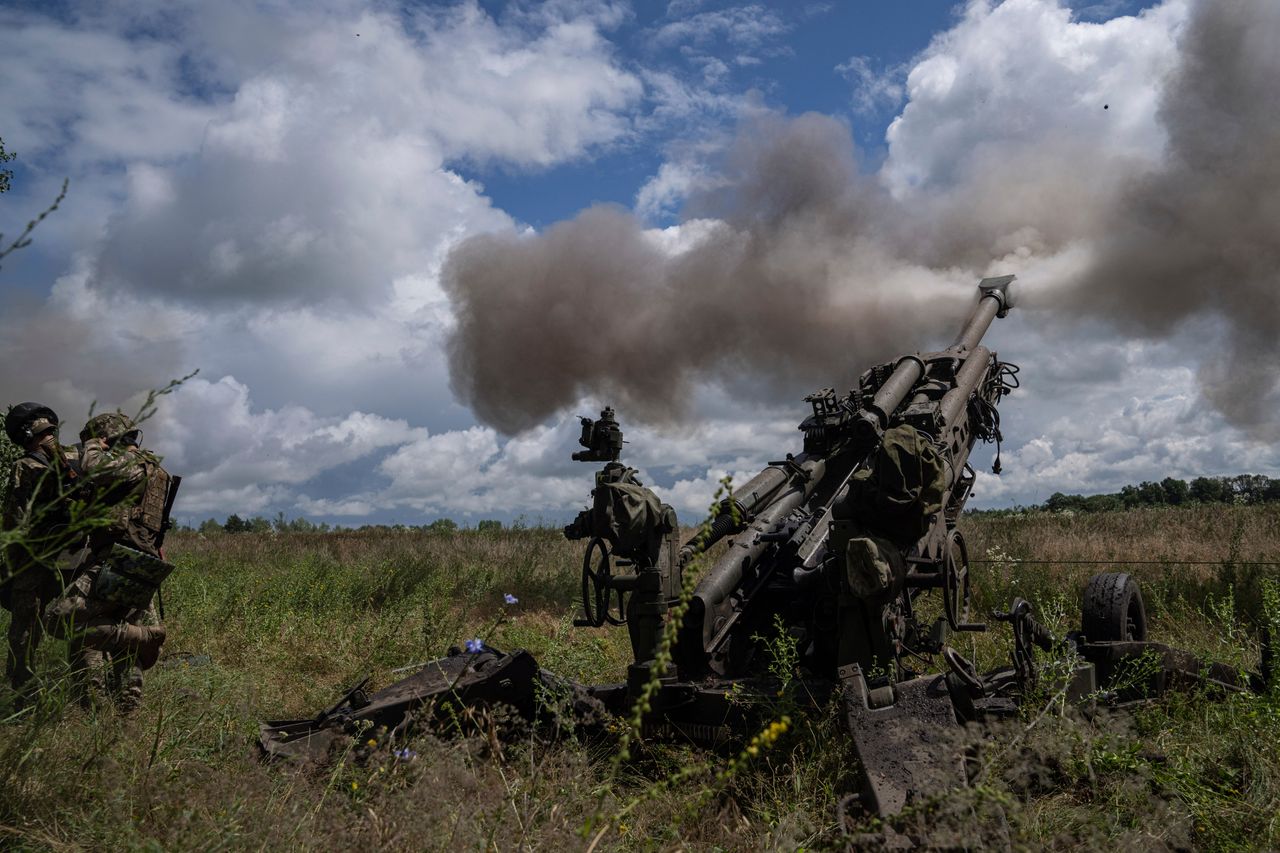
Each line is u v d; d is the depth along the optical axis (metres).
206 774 3.17
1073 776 3.67
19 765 2.91
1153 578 9.50
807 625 5.27
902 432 4.54
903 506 4.39
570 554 14.91
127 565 4.23
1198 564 9.89
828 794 3.59
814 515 5.50
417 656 6.25
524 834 2.76
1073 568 10.69
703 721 4.38
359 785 3.20
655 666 2.32
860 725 3.73
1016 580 9.52
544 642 6.93
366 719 3.85
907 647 5.16
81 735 3.36
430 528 26.47
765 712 4.23
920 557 5.32
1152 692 4.96
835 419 5.93
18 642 4.20
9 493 4.31
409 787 3.09
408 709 3.96
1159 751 4.02
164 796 2.91
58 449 2.91
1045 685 4.35
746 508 5.32
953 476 6.36
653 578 4.46
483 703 3.97
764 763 4.04
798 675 4.80
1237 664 5.30
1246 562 8.92
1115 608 5.64
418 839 2.68
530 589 11.64
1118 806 3.44
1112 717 4.10
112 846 2.62
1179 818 3.25
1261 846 3.20
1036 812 3.28
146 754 3.44
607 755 4.19
